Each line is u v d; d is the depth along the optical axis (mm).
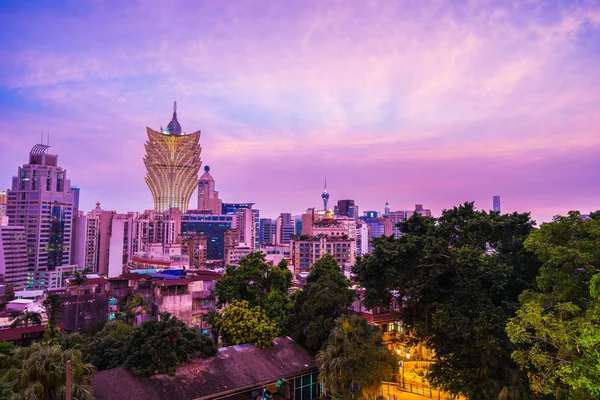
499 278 34219
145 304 72125
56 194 198375
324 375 34031
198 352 36812
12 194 194500
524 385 31312
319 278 47094
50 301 57875
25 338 50156
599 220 30844
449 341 35625
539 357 25484
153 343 34094
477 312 33281
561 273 27219
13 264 166750
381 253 39156
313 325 40938
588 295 26719
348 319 36312
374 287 40344
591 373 22641
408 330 42406
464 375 34250
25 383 24938
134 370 33000
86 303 71250
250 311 43469
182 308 75688
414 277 38000
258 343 40531
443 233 41375
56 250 193250
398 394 43906
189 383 33469
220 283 49562
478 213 42344
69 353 26875
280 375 37406
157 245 163375
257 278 49500
